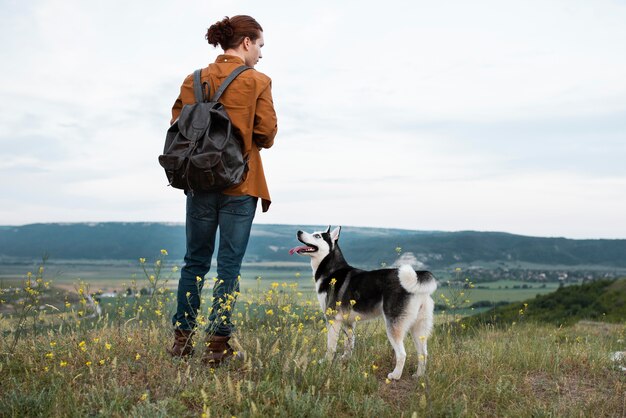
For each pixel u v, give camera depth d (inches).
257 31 169.6
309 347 175.5
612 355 240.1
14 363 166.2
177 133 154.0
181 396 143.6
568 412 158.1
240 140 155.6
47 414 131.4
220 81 157.8
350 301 209.2
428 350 228.5
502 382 182.4
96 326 195.3
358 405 150.4
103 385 146.3
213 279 161.5
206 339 163.6
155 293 181.2
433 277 202.2
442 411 151.6
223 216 161.3
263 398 143.5
